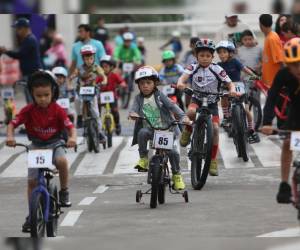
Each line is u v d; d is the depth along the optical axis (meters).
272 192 29.78
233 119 36.44
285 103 27.86
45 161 21.22
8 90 47.91
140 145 27.34
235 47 41.69
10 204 29.09
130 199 29.22
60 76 43.28
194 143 30.62
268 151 39.16
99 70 40.94
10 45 69.00
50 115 22.31
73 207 27.78
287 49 20.31
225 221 24.92
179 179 27.94
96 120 40.38
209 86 31.19
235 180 32.56
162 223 24.77
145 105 27.55
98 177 34.44
